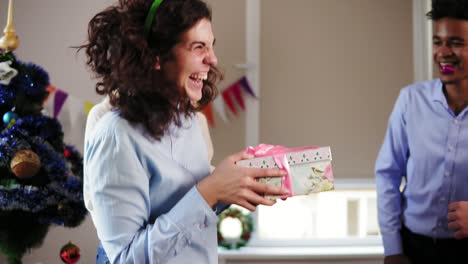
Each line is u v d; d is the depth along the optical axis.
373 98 3.04
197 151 1.24
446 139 2.04
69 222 1.92
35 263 2.75
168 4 1.14
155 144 1.15
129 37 1.12
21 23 2.79
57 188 1.85
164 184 1.16
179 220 1.09
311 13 3.01
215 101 2.90
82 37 2.81
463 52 1.95
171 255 1.11
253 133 2.97
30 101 1.95
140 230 1.11
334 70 3.03
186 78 1.17
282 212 3.04
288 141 3.02
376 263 2.88
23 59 2.79
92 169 1.13
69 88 2.80
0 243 1.87
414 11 3.03
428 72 3.02
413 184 2.11
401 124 2.16
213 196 1.12
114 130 1.12
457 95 2.04
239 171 1.14
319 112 3.03
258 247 2.96
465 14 1.92
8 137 1.81
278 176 1.19
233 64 2.96
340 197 3.06
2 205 1.76
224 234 2.85
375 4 3.03
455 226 1.84
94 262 2.79
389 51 3.04
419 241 2.10
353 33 3.03
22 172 1.75
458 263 2.02
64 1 2.80
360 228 3.06
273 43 3.00
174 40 1.14
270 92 3.01
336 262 2.87
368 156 3.06
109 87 1.15
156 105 1.14
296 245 2.99
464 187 2.02
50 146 1.90
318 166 1.26
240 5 2.97
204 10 1.17
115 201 1.09
